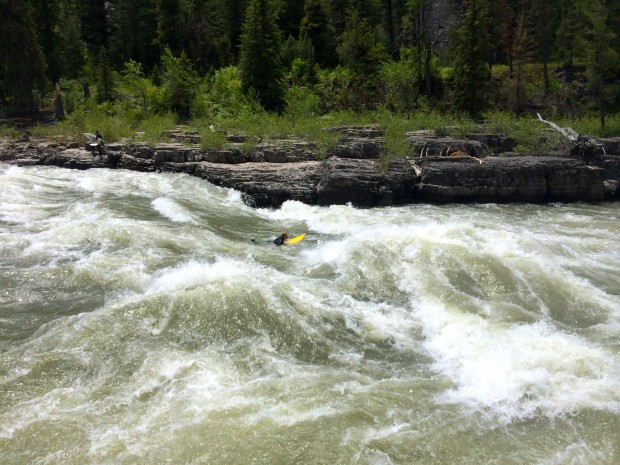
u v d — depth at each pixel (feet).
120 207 49.49
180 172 64.23
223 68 138.92
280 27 160.45
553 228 49.67
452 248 36.91
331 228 48.26
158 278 32.91
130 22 146.30
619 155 70.33
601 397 22.74
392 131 71.72
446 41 154.71
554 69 143.13
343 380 23.98
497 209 57.98
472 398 22.81
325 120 95.81
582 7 130.00
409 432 20.49
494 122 80.64
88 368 24.21
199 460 18.75
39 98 119.03
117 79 133.18
